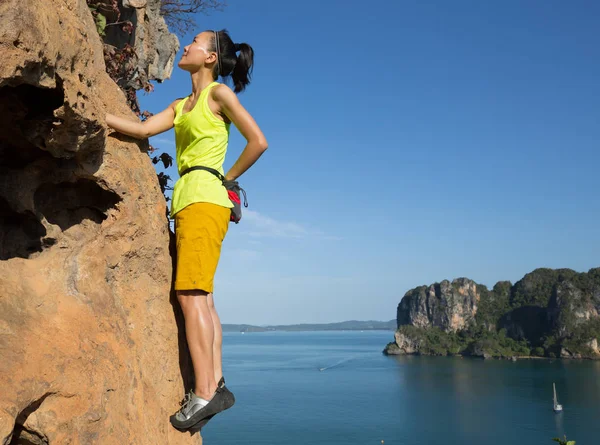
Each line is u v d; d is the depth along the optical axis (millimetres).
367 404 98625
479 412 90125
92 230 3189
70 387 2414
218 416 86250
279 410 91812
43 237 3010
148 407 2941
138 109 5531
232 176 3371
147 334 3230
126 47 5105
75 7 2922
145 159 3518
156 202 3535
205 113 3326
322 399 104688
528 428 77312
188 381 3617
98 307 2891
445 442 68375
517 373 147250
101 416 2500
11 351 2293
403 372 156625
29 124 2699
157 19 6988
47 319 2596
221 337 3492
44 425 2281
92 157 2967
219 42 3553
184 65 3564
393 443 67688
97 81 3168
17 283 2635
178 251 3295
